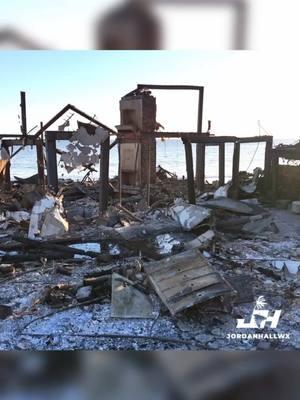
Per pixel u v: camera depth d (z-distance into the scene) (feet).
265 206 40.16
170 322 14.69
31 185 45.78
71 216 32.14
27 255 22.17
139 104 49.26
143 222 30.48
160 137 42.14
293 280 19.06
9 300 16.83
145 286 16.81
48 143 34.81
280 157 40.86
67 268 20.68
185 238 25.72
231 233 28.30
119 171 37.91
